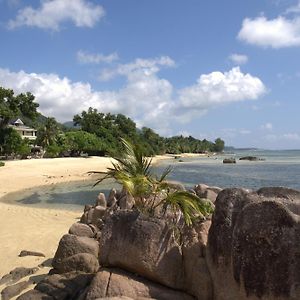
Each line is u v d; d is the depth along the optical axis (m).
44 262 12.25
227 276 6.91
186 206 8.46
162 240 7.81
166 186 9.28
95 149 100.31
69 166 64.75
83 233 11.45
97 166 67.94
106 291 7.55
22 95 76.00
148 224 7.89
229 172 66.75
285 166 84.25
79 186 40.84
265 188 7.46
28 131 107.44
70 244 10.19
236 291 6.69
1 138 75.06
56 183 43.78
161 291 7.60
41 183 43.19
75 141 98.31
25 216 20.59
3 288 10.19
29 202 29.06
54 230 16.59
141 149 9.53
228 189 7.38
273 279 6.29
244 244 6.56
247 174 61.72
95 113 120.50
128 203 13.06
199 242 7.82
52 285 8.96
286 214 6.32
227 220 7.08
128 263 7.87
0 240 15.07
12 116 73.69
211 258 7.23
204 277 7.30
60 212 22.20
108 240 8.17
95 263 9.73
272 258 6.32
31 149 96.50
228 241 6.95
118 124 126.00
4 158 79.12
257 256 6.43
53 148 91.06
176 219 8.66
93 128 114.69
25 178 46.25
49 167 60.81
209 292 7.24
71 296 8.73
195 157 158.75
